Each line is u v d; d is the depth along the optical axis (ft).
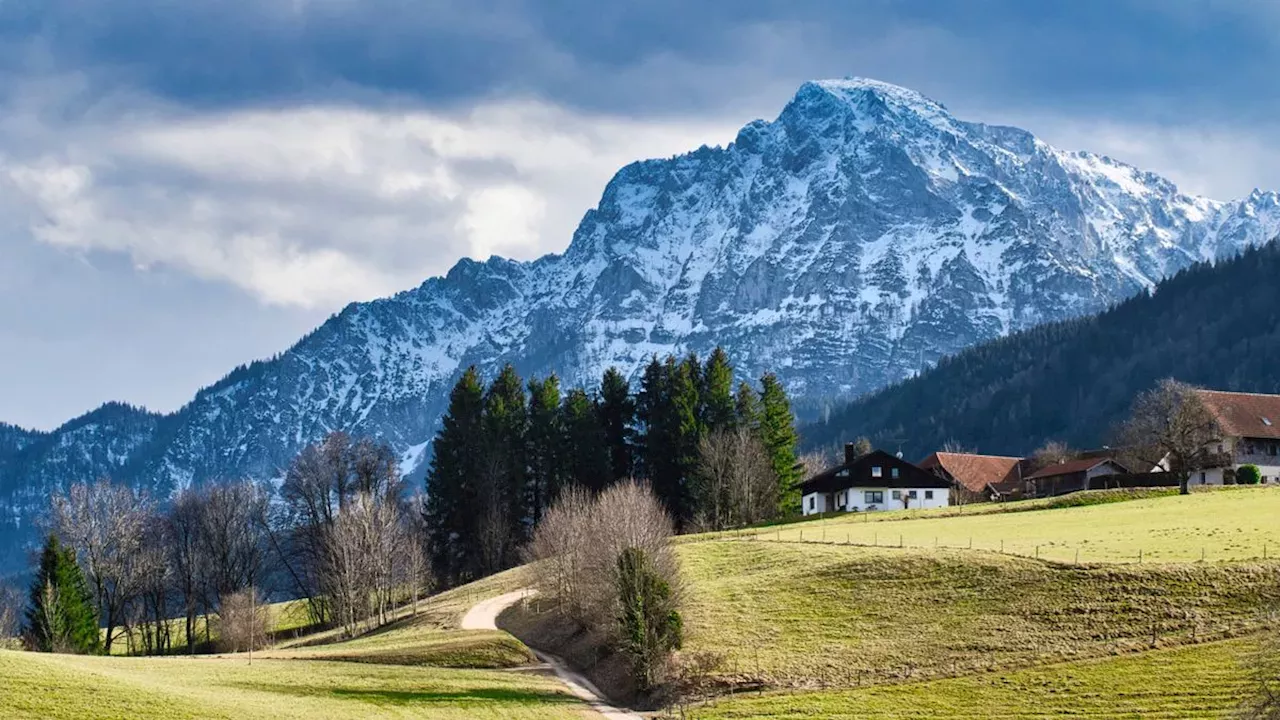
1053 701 298.97
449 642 379.14
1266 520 427.74
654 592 342.23
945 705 301.84
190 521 567.18
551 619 413.80
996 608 359.25
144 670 308.40
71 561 476.54
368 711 284.82
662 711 314.76
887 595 377.71
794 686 321.11
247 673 320.91
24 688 254.27
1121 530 430.61
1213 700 290.15
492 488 597.11
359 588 496.64
